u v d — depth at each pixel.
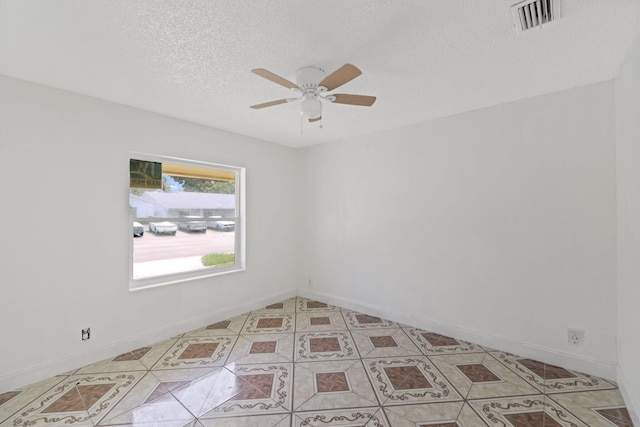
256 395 2.09
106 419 1.84
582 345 2.34
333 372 2.38
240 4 1.42
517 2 1.41
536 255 2.54
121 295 2.70
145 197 2.95
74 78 2.19
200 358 2.61
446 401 2.01
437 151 3.09
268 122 3.21
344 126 3.36
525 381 2.24
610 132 2.22
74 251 2.44
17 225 2.18
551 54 1.88
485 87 2.36
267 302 4.01
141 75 2.15
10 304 2.15
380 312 3.57
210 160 3.35
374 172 3.59
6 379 2.12
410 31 1.64
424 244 3.20
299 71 2.03
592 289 2.29
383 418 1.85
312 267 4.28
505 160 2.68
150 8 1.46
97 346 2.55
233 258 3.74
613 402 1.98
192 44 1.77
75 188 2.44
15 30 1.62
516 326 2.64
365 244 3.70
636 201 1.78
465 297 2.93
